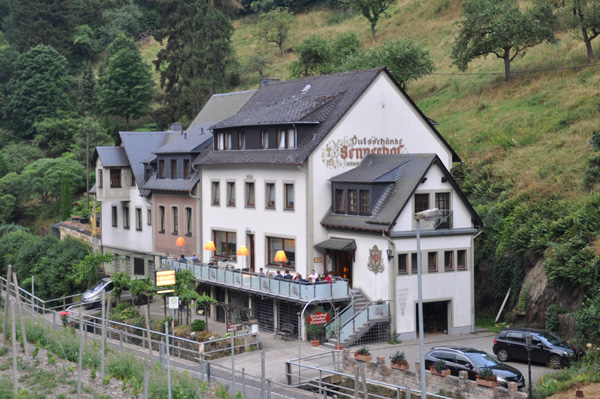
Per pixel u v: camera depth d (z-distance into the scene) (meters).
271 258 39.94
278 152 38.84
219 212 43.38
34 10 109.19
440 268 34.91
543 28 53.56
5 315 28.12
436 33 76.19
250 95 48.78
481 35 56.06
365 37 84.44
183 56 82.19
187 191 45.28
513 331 29.38
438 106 57.91
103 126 90.31
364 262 35.38
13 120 94.69
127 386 23.73
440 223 34.88
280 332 36.34
